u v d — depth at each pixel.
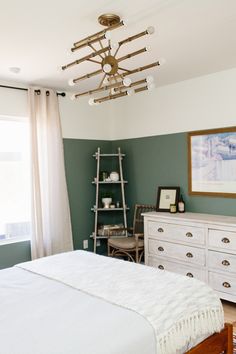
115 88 2.46
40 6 2.30
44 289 2.18
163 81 4.37
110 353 1.49
